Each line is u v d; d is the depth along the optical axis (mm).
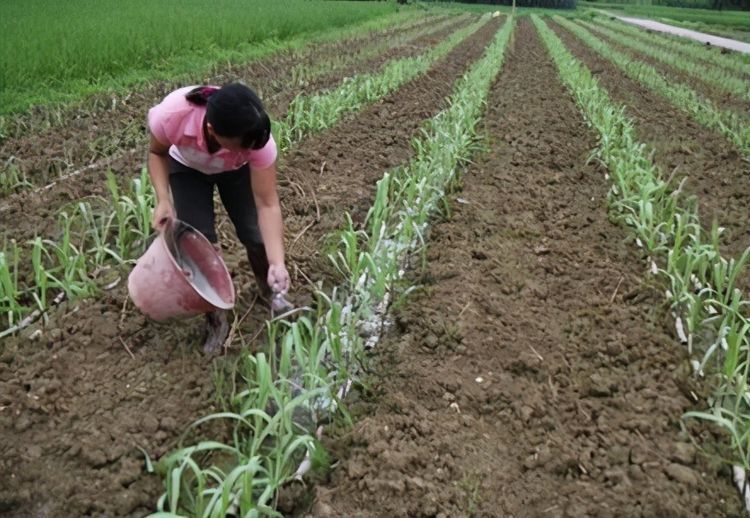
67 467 2611
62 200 4785
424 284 4020
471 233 4664
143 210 4047
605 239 4695
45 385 2984
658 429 2889
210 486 2574
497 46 15266
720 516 2510
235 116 2453
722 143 7168
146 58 9719
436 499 2508
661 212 4707
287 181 5305
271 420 2479
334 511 2441
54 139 6074
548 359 3338
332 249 4172
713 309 3631
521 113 8180
